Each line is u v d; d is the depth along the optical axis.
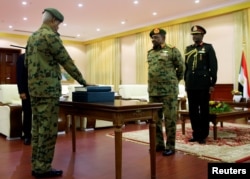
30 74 2.13
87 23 8.73
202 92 3.45
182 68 3.02
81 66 11.51
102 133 4.41
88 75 11.40
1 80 9.64
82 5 6.83
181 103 6.28
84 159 2.81
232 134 4.09
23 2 6.59
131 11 7.36
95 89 2.35
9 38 9.78
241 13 6.38
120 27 9.34
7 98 4.46
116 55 9.95
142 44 8.90
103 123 4.97
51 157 2.25
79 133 4.41
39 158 2.21
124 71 9.76
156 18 8.10
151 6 6.91
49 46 2.08
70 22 8.56
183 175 2.28
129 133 4.30
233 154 2.90
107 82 10.37
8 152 3.14
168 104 2.97
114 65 10.05
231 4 6.47
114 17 7.96
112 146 3.43
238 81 6.24
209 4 6.74
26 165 2.59
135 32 9.11
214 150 3.10
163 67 2.95
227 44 6.73
